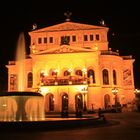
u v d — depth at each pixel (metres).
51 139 18.61
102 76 75.56
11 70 82.38
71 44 82.75
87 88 68.12
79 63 73.44
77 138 19.00
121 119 40.59
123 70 82.50
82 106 66.00
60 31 83.50
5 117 30.56
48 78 69.88
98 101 71.62
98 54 73.44
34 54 75.19
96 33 82.75
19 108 30.33
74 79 68.50
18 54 55.72
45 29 84.25
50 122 25.81
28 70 79.19
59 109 67.62
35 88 73.50
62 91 68.25
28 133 22.83
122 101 77.75
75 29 83.25
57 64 73.69
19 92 30.94
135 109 65.81
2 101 30.80
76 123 27.83
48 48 82.88
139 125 30.81
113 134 21.41
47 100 69.75
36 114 31.34
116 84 77.06
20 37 55.41
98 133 22.30
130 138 18.66
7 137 20.16
